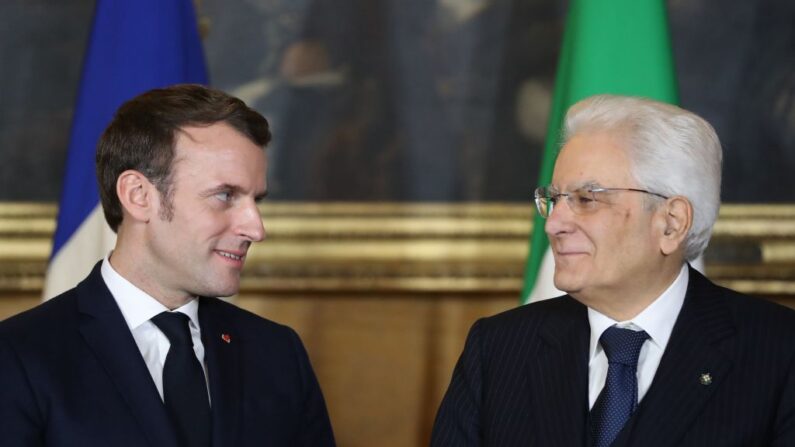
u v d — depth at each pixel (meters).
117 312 4.07
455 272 8.64
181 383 4.05
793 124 8.54
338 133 8.79
